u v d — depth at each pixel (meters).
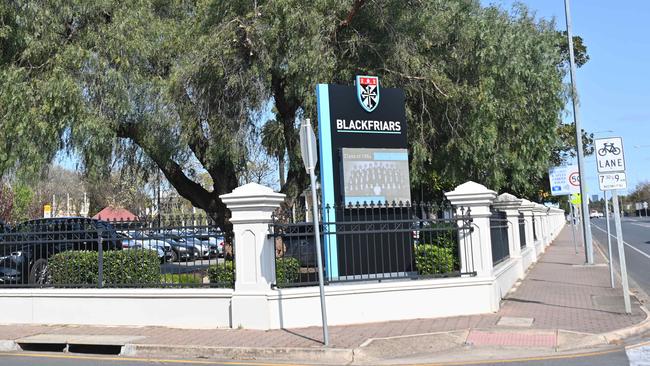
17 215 30.78
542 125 17.78
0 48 13.80
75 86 12.50
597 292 13.37
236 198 9.88
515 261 15.64
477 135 15.40
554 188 25.19
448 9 15.34
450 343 8.59
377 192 12.02
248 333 9.43
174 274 11.03
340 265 10.80
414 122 15.51
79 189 51.72
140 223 11.00
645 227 56.31
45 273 11.78
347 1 14.17
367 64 15.04
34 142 12.91
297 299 9.88
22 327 10.80
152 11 15.26
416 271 11.34
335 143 11.88
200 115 14.29
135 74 13.47
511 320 10.02
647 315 10.23
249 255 9.92
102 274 11.00
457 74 15.59
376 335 9.03
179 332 9.79
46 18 13.37
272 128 15.25
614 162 10.60
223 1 14.17
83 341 9.31
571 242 37.00
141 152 16.12
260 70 13.96
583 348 8.32
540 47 16.92
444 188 23.06
